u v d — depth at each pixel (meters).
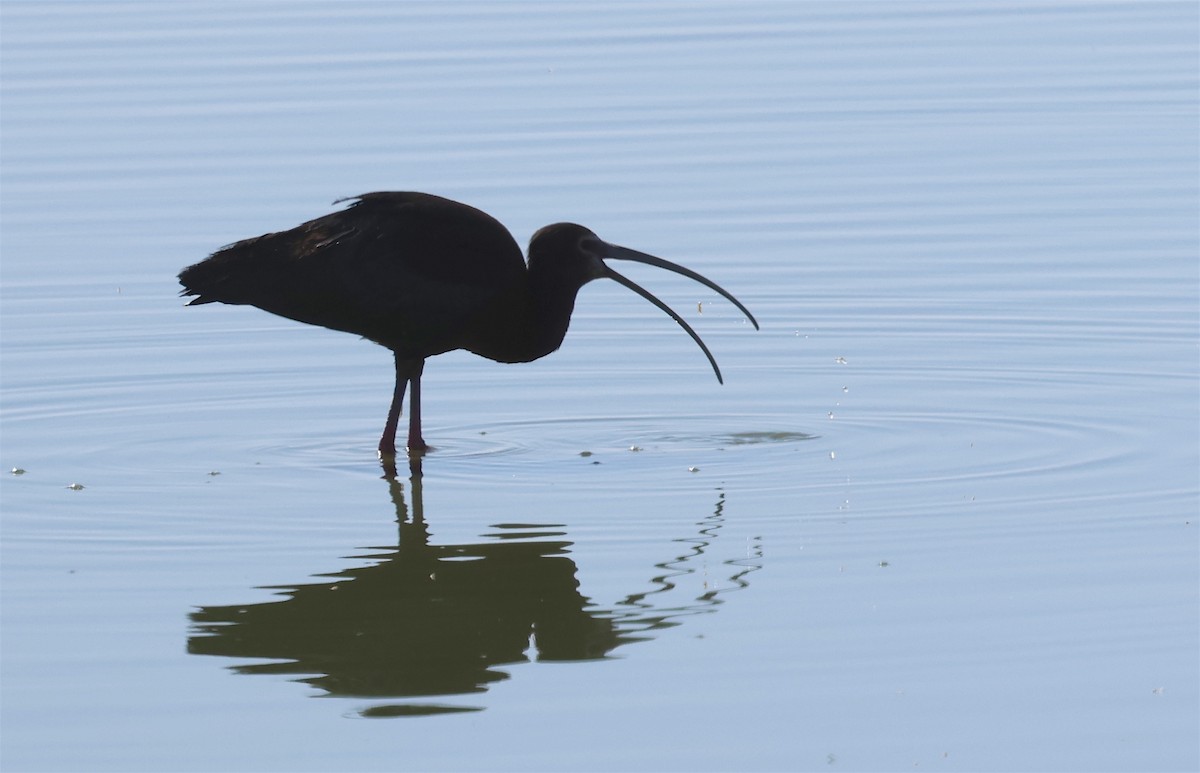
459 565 14.12
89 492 15.99
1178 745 10.98
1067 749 10.95
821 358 19.67
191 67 30.34
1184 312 20.48
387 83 29.44
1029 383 18.62
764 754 10.94
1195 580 13.41
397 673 12.22
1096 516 14.84
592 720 11.43
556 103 28.42
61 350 20.22
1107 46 31.55
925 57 30.95
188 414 18.31
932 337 20.14
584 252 17.19
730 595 13.35
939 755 10.90
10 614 13.27
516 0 34.84
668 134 27.03
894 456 16.58
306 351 20.39
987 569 13.73
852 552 14.18
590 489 15.91
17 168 26.02
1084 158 25.91
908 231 23.34
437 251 16.88
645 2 34.59
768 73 30.05
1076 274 21.77
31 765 10.95
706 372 19.41
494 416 18.27
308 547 14.60
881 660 12.16
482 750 11.05
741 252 22.73
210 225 23.81
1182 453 16.36
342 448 17.33
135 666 12.37
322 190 24.86
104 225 23.97
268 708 11.72
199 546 14.65
